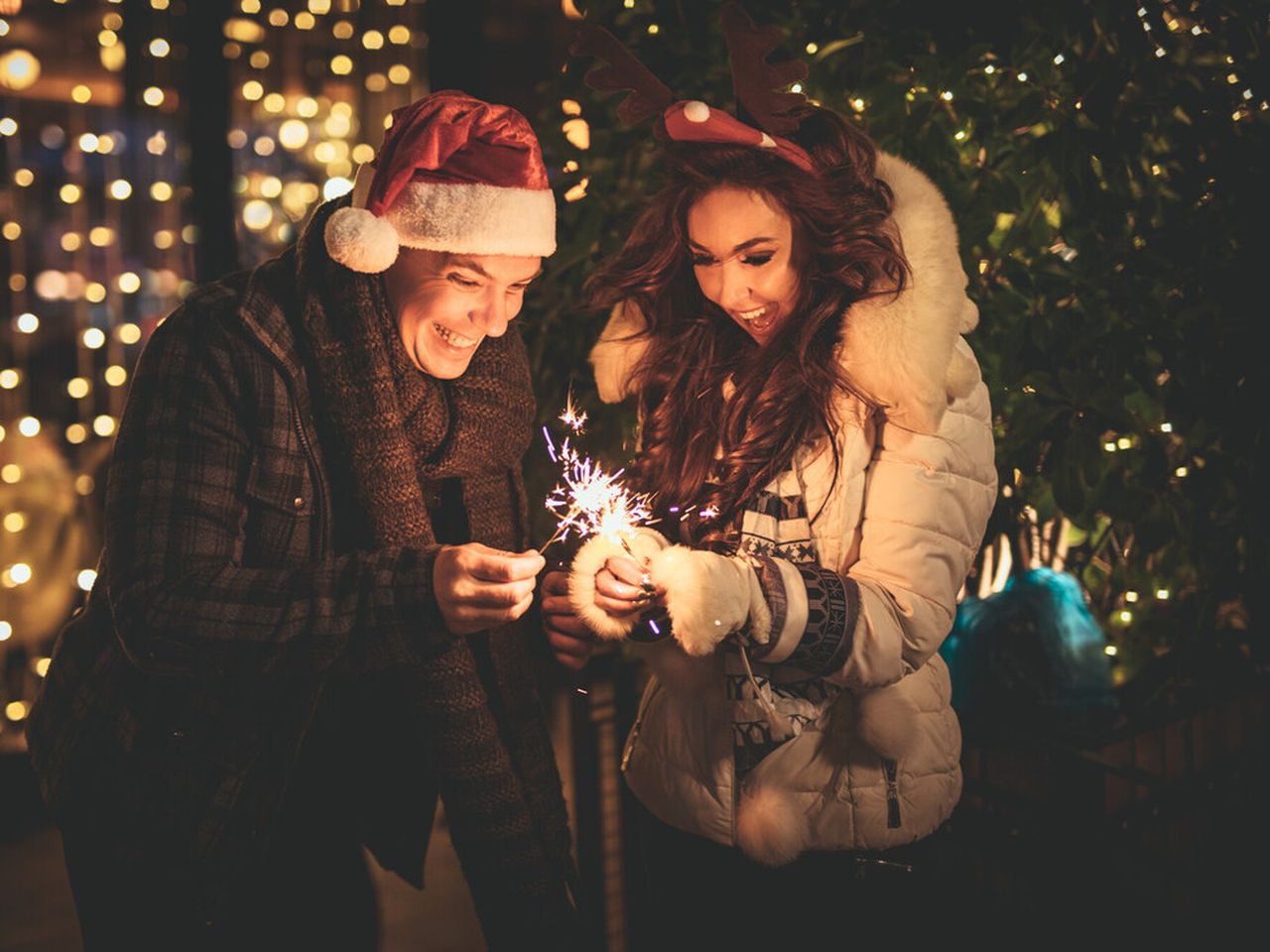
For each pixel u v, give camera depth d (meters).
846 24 2.38
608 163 2.65
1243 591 2.48
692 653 1.71
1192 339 2.29
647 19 2.65
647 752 2.03
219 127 4.49
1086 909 2.46
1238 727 2.84
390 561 1.72
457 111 1.79
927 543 1.79
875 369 1.75
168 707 1.84
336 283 1.81
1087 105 2.23
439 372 1.87
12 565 4.40
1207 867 2.79
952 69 2.29
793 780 1.87
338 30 5.21
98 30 5.50
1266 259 2.26
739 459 1.85
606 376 2.15
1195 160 2.28
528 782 2.12
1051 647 2.55
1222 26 2.34
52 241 5.73
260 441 1.80
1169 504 2.41
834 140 1.87
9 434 4.55
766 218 1.81
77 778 1.88
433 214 1.73
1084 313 2.33
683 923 2.02
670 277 2.02
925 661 1.81
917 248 1.81
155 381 1.80
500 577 1.65
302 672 1.73
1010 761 2.60
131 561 1.75
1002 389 2.34
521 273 1.82
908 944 1.94
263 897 1.97
